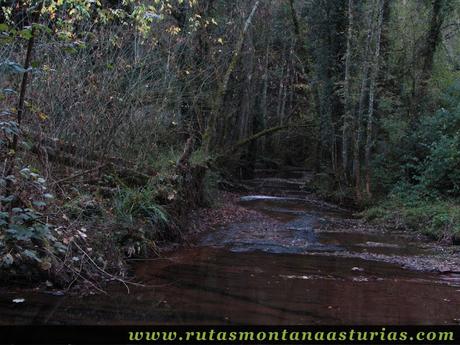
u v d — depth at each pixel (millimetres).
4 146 5078
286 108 32688
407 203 12484
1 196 4750
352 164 17125
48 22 6223
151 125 9078
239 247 8109
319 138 18562
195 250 7684
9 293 4758
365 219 12328
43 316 4254
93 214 6348
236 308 4789
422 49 15969
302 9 20188
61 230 5391
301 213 12945
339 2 17094
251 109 21125
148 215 7492
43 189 5180
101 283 5395
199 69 11570
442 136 12641
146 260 6711
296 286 5758
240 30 14391
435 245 9164
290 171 28328
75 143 7148
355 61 16391
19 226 4594
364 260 7535
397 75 16672
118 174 7848
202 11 12117
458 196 12258
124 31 8086
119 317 4355
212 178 12883
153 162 9172
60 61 6762
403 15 16766
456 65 18422
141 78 8430
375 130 15914
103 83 7383
